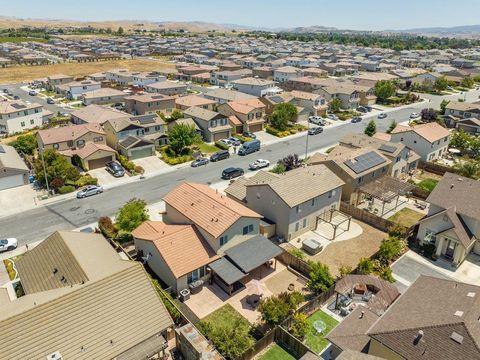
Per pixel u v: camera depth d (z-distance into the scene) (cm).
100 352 2411
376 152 5712
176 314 3067
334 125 9612
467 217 4088
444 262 4072
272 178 4803
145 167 6706
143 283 2803
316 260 4100
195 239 3731
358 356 2288
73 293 2542
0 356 2191
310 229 4712
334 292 3481
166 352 2886
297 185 4528
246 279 3747
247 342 2881
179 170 6588
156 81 14225
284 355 2880
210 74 15650
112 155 6744
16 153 6625
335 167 5250
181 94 12688
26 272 3231
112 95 11625
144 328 2609
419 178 6391
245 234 3909
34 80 15000
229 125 8419
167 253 3522
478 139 7594
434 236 4212
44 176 5669
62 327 2409
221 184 6012
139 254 3962
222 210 3869
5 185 5747
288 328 3094
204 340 2798
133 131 7394
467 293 2664
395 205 5406
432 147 6775
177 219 4194
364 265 3631
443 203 4269
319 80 13338
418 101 12494
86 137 7125
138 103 9981
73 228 4700
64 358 2312
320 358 2508
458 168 6397
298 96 10388
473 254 4206
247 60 19350
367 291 3478
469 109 9519
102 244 3625
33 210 5156
